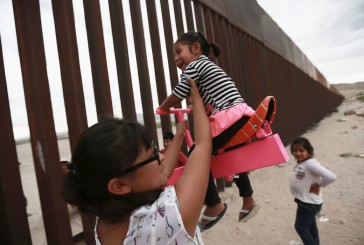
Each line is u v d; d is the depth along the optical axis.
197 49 1.68
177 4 4.77
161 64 4.19
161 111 1.61
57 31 2.88
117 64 3.53
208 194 1.63
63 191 0.88
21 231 2.41
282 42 11.13
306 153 2.96
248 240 3.74
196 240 0.91
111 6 3.54
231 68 6.21
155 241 0.78
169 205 0.81
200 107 1.18
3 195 2.33
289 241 3.68
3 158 2.36
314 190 2.91
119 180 0.81
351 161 7.43
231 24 6.73
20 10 2.60
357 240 3.62
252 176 6.55
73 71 2.86
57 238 2.58
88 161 0.79
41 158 2.60
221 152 1.50
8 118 2.42
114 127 0.83
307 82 15.01
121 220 0.84
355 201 4.79
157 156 0.89
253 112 1.48
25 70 2.60
